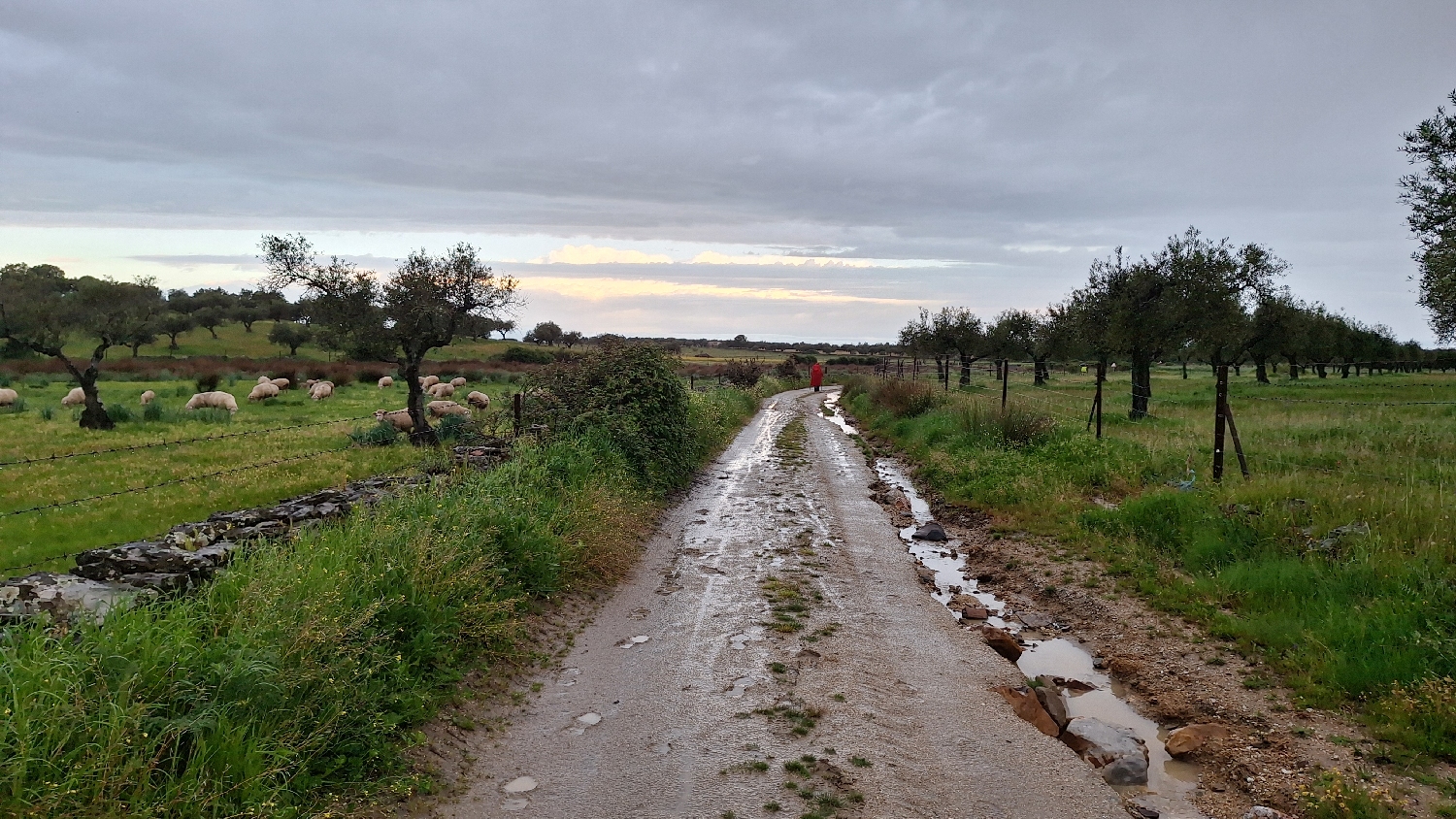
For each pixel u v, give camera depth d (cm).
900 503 1275
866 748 461
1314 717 506
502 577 669
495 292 1845
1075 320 2538
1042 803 412
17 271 2430
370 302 1797
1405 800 408
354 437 1848
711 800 402
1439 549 677
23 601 411
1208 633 657
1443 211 1594
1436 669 514
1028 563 895
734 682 557
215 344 7275
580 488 942
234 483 1287
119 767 320
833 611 723
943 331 4472
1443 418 1678
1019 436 1560
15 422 2248
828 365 8650
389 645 504
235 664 385
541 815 388
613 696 536
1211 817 415
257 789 345
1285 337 3681
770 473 1583
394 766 415
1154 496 963
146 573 491
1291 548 760
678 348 1568
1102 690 588
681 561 895
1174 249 2319
